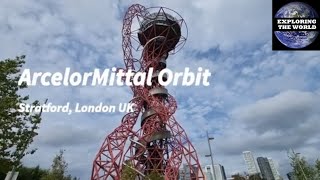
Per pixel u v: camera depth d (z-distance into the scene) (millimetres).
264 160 156125
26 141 17000
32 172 57031
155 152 73125
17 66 18500
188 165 68750
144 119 75188
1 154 15914
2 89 17062
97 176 68500
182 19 83500
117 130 75500
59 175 41406
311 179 52125
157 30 81875
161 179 60312
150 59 82750
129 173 59156
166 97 78375
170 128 72375
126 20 86062
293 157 55156
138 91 78688
